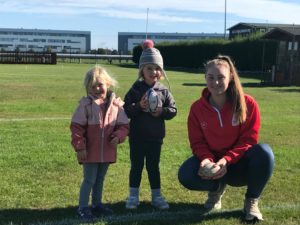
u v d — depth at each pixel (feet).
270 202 17.08
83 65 173.58
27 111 40.45
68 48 447.42
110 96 16.19
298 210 16.12
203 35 452.76
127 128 16.16
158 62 16.87
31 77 90.12
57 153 23.97
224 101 15.67
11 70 120.06
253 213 15.16
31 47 474.08
